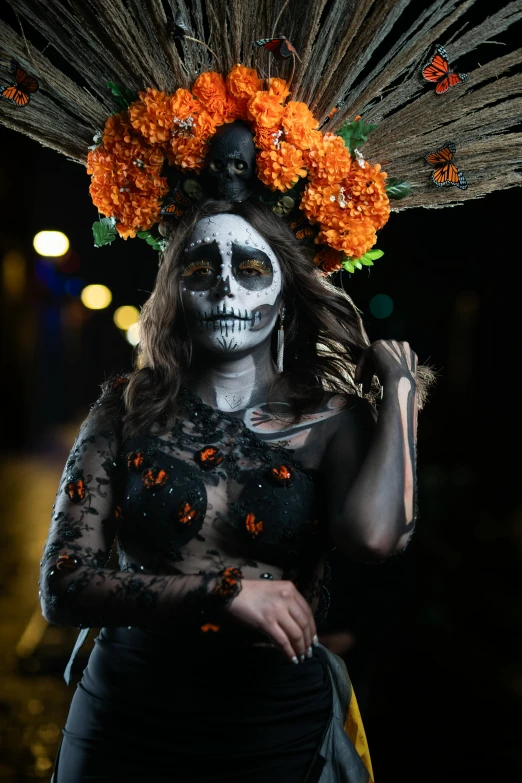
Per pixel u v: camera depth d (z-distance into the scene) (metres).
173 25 2.26
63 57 2.38
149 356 2.26
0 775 4.14
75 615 1.95
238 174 2.26
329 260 2.39
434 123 2.37
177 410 2.20
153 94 2.29
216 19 2.31
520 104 2.35
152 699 2.03
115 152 2.33
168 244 2.33
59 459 16.09
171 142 2.27
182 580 1.91
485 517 9.95
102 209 2.38
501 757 4.29
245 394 2.25
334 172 2.27
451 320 14.17
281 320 2.31
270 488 2.07
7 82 2.41
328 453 2.13
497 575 7.76
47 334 22.33
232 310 2.18
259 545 2.05
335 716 2.17
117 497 2.15
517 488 11.04
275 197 2.30
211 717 2.00
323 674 2.20
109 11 2.27
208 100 2.25
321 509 2.12
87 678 2.16
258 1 2.31
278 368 2.31
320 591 2.21
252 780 1.99
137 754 2.00
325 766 2.07
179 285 2.25
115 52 2.32
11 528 9.63
